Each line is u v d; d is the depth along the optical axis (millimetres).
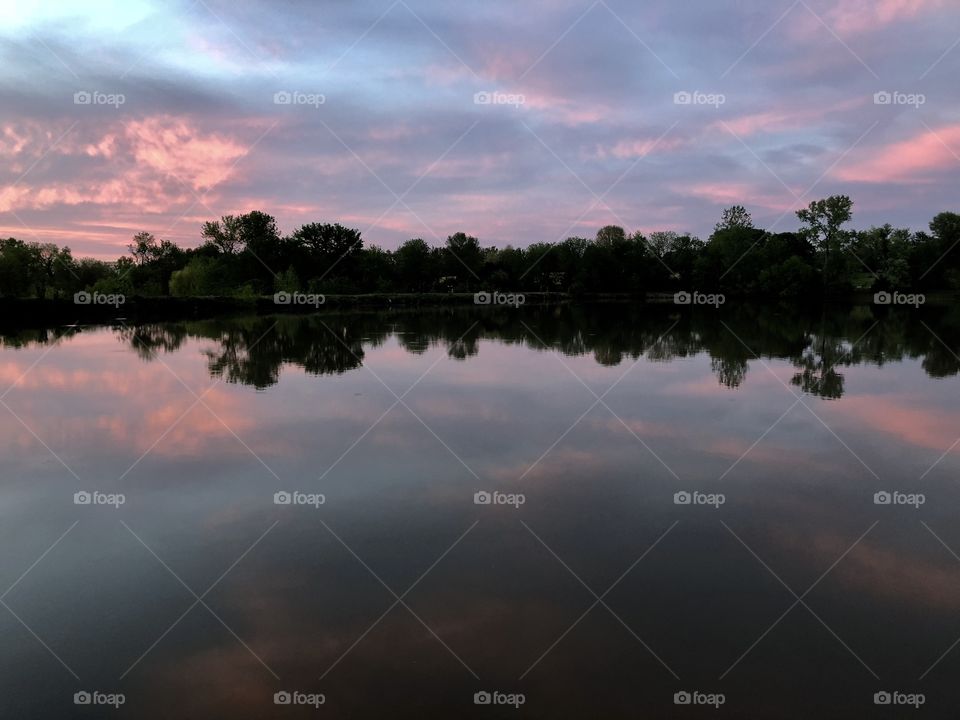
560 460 10305
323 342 28188
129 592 6312
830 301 70750
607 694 4766
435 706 4645
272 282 76312
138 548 7250
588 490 8969
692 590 6254
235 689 4875
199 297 50906
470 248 99312
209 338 30047
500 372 19000
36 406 14195
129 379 17734
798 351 23828
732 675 4980
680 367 19828
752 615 5820
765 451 10758
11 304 37156
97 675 5078
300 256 84312
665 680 4934
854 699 4719
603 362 21047
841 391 15750
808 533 7547
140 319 44812
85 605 6078
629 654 5250
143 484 9266
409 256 92500
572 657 5207
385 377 18125
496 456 10508
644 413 13445
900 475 9570
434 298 75562
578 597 6137
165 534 7609
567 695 4746
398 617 5820
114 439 11531
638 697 4734
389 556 7004
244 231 84500
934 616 5781
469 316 49562
